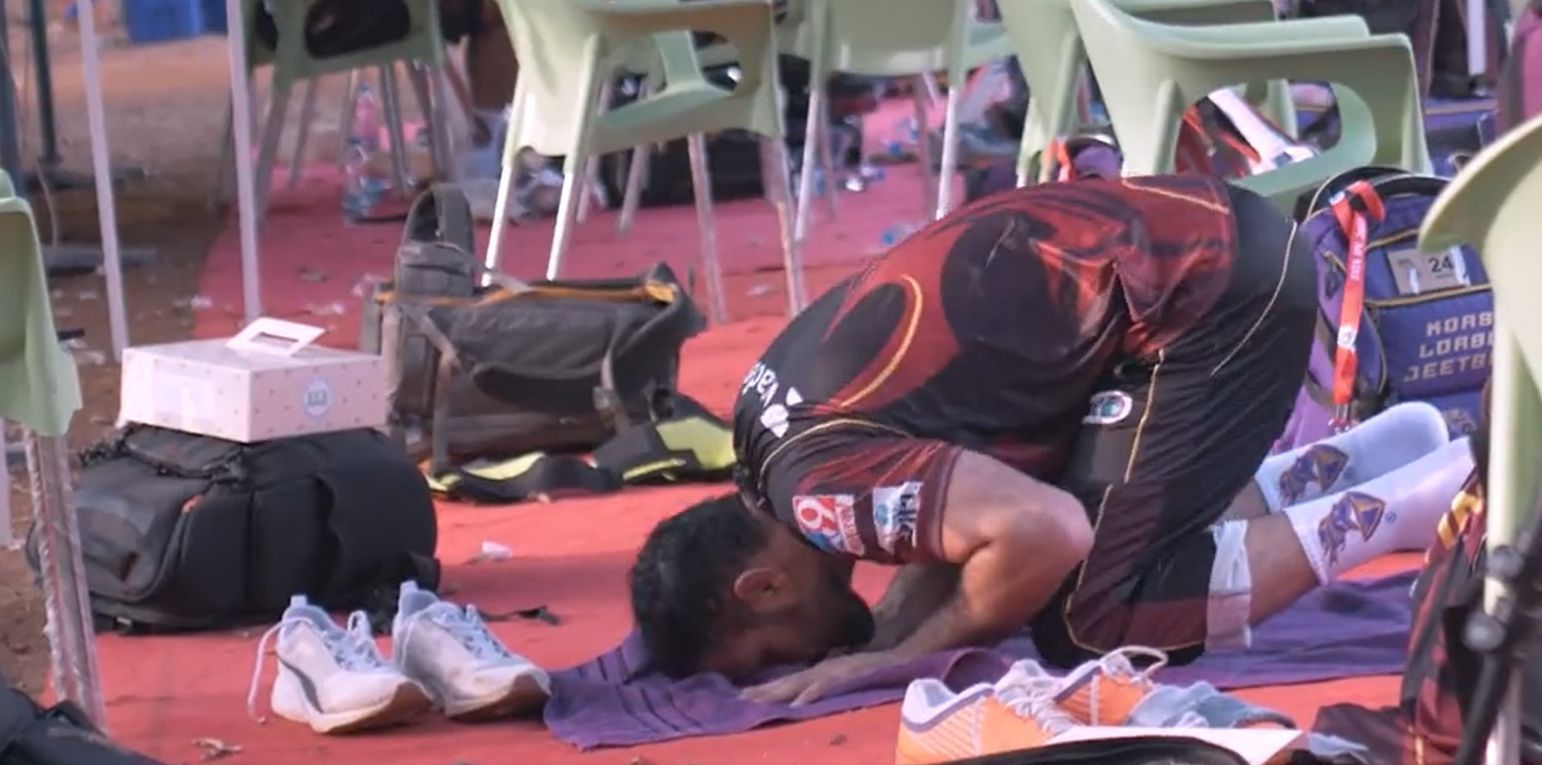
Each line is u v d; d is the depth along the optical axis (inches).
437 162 1066.7
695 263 896.3
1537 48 496.4
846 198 1079.6
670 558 381.4
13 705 287.1
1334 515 382.0
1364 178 494.0
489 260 709.9
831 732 352.2
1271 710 325.7
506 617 435.5
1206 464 368.8
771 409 370.9
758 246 940.0
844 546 361.4
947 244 376.2
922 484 354.9
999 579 354.9
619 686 379.9
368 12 1013.2
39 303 320.5
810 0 831.7
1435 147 722.2
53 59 1918.1
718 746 349.1
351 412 448.1
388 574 447.2
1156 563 370.9
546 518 527.2
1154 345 369.1
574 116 671.8
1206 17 634.2
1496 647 220.1
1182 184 382.9
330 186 1152.2
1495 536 232.7
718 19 688.4
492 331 566.9
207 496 427.8
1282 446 485.7
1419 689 302.5
